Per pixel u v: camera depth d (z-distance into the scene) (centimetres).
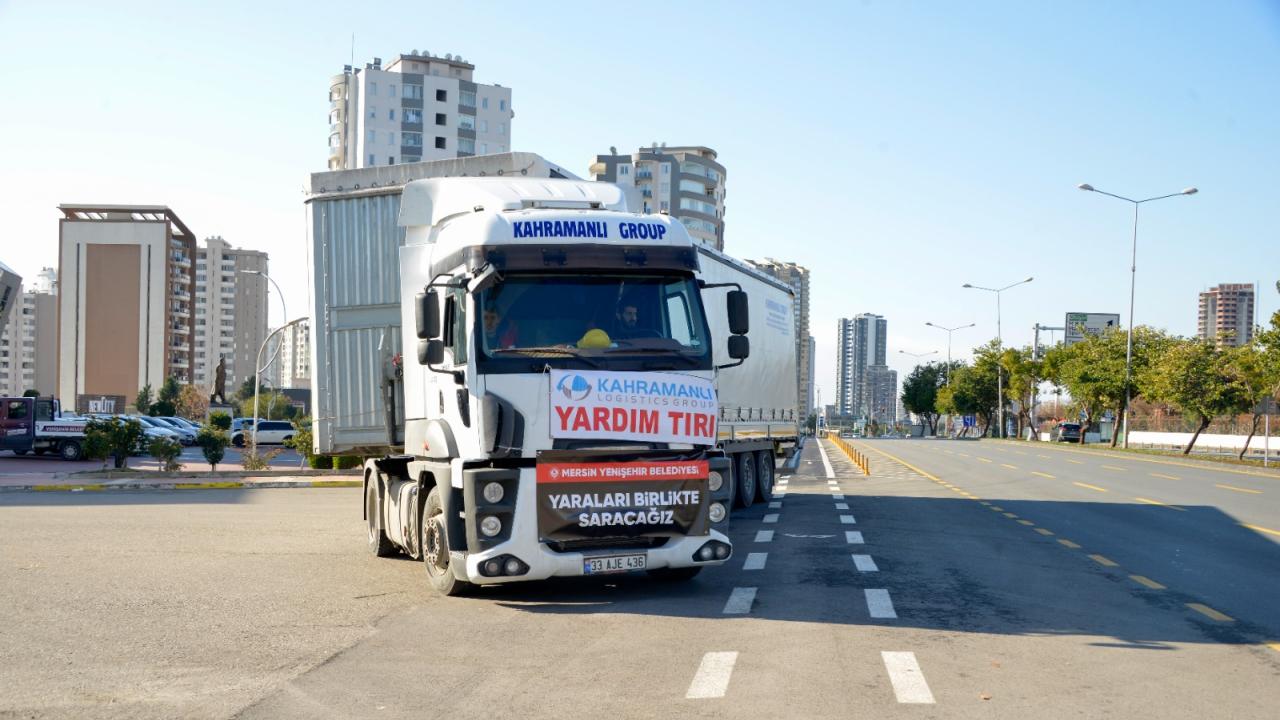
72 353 12638
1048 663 751
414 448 1175
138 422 3422
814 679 704
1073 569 1226
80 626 905
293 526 1756
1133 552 1391
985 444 7475
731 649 799
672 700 654
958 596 1034
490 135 13038
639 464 990
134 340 12744
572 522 970
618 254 1021
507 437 964
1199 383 5106
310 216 1401
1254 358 4225
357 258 1374
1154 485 2820
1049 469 3675
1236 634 859
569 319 1002
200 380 18712
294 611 974
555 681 707
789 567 1235
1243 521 1828
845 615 935
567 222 1023
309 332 1400
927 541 1495
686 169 14462
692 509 1008
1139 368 6269
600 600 1023
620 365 998
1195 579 1158
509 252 998
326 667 754
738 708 634
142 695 679
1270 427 6431
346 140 12888
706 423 1027
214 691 689
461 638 852
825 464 3928
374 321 1359
